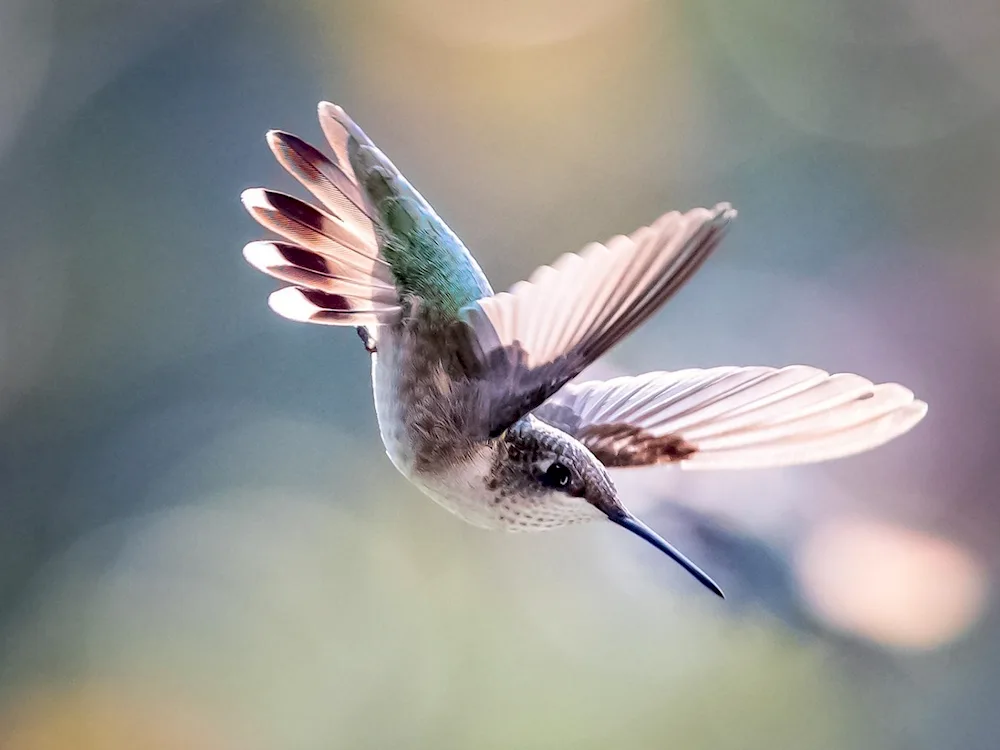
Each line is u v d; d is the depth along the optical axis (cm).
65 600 256
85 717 240
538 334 201
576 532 233
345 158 203
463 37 262
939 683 215
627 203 268
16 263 267
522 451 203
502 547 242
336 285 203
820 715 215
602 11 265
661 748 215
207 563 258
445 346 202
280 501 263
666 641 217
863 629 215
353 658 238
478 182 265
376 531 255
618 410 204
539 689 219
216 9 268
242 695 240
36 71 267
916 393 260
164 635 248
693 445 204
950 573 217
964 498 224
